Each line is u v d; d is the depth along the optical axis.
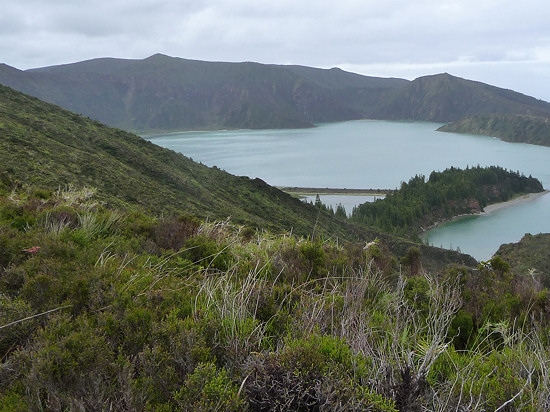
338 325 2.92
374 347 2.65
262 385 2.06
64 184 21.91
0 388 2.11
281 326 2.97
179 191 40.66
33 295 3.11
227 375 2.26
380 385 2.12
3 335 2.52
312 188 181.62
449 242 117.12
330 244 6.13
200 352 2.35
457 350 3.05
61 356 2.14
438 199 147.25
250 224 34.84
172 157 57.22
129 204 24.27
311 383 2.06
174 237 5.79
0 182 10.22
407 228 123.38
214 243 5.23
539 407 2.04
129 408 1.92
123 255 4.68
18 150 25.20
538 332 3.19
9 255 4.02
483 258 101.81
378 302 3.76
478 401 2.00
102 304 3.10
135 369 2.31
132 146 51.62
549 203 164.62
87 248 4.71
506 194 173.38
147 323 2.74
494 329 3.23
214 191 50.62
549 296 3.86
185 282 3.89
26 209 6.26
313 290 4.07
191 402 1.98
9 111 37.38
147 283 3.70
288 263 4.89
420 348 2.69
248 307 3.23
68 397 1.97
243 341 2.57
